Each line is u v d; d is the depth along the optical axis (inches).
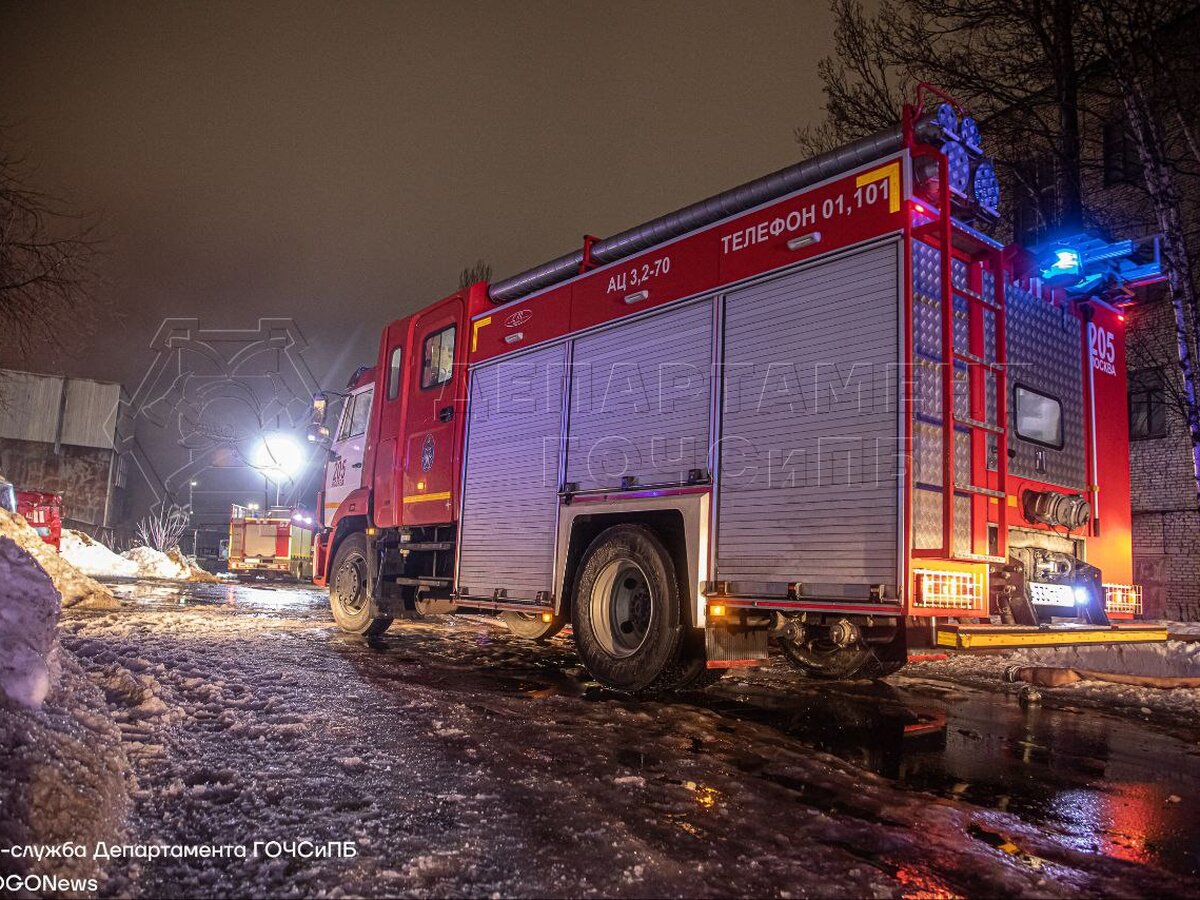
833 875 101.4
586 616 239.9
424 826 110.3
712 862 103.4
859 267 185.3
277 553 1188.5
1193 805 139.2
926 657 209.5
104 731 124.4
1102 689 255.9
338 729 157.2
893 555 168.4
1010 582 196.5
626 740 167.0
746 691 241.8
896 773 153.6
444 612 311.4
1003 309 195.5
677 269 231.1
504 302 305.9
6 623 116.9
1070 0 443.5
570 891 92.9
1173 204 412.2
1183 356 411.5
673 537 222.5
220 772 126.4
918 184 181.6
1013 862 109.2
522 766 141.4
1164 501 510.9
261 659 241.6
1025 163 530.0
